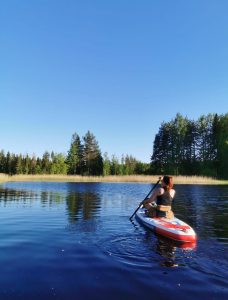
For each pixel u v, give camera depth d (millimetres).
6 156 97875
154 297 4426
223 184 41156
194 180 45500
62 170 78938
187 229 8328
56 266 5742
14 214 12328
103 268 5641
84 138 83875
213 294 4547
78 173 83250
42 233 8680
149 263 5965
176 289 4715
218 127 69875
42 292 4559
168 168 72625
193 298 4406
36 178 51250
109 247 7148
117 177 48906
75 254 6551
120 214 12445
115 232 8859
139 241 7777
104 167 80062
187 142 73750
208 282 5004
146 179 47531
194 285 4875
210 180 45562
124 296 4445
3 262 5973
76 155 82500
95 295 4477
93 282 4961
